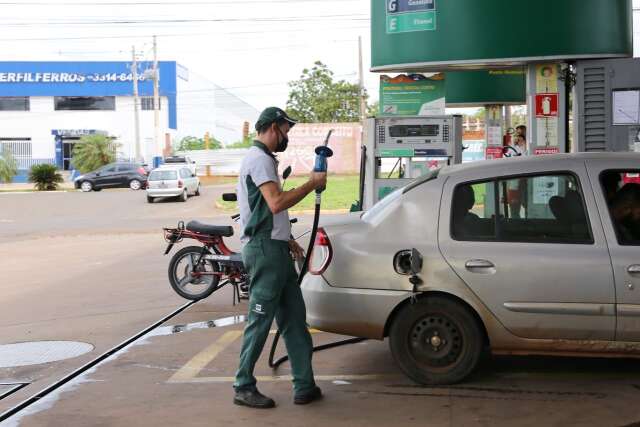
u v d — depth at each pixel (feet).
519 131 53.98
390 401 18.88
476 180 19.70
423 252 19.34
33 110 208.95
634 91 31.99
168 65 210.79
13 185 172.86
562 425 17.03
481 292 18.98
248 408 18.71
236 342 25.98
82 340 27.37
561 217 19.17
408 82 39.88
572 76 34.09
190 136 221.66
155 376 22.00
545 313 18.67
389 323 19.80
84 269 46.65
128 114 211.20
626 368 21.26
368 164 34.88
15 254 56.95
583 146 32.81
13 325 30.53
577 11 32.55
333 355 23.53
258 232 18.16
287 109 214.90
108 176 140.67
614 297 18.42
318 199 18.84
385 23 35.55
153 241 63.21
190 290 36.45
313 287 20.15
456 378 19.49
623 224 18.95
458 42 34.01
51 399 20.08
